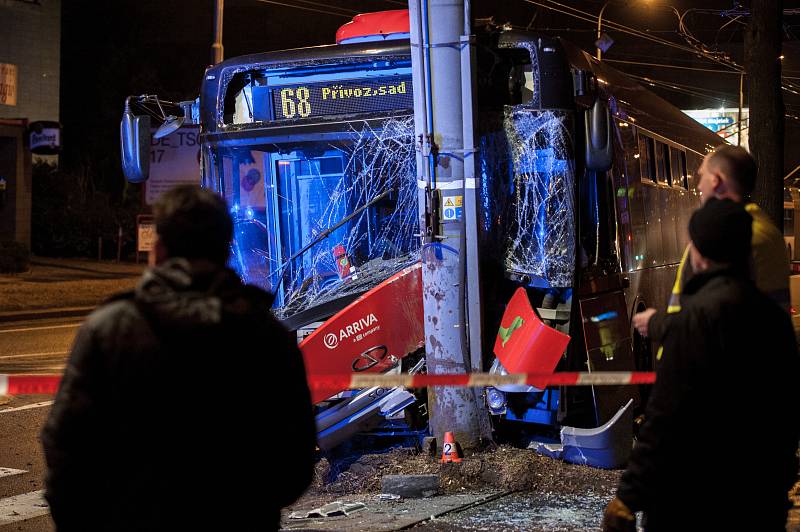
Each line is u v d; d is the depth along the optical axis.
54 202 35.09
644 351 9.80
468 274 7.56
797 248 31.69
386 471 7.31
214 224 2.82
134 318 2.66
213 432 2.68
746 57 12.78
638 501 3.21
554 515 6.22
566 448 7.42
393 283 7.62
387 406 7.40
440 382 5.17
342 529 5.92
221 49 21.23
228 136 8.52
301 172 8.53
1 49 33.38
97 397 2.63
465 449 7.49
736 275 3.27
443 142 7.55
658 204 10.97
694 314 3.16
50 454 2.60
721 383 3.12
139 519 2.63
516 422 8.33
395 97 8.36
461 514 6.29
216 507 2.69
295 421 2.83
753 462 3.18
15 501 7.23
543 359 7.12
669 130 11.80
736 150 3.90
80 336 2.68
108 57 49.62
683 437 3.14
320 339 7.45
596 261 8.48
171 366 2.64
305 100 8.49
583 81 7.54
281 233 8.55
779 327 3.29
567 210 7.76
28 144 30.81
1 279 27.72
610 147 7.52
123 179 44.84
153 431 2.65
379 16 8.60
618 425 7.30
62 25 50.78
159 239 2.82
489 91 7.97
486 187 7.88
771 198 12.60
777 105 12.60
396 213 8.32
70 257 34.72
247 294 2.85
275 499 2.82
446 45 7.53
